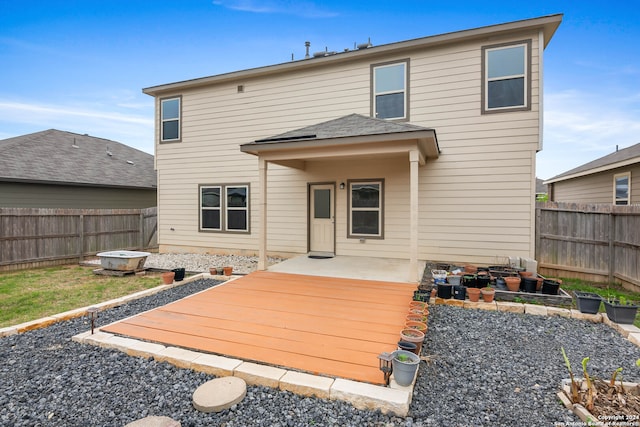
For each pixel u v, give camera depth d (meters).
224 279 6.86
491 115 7.11
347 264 7.42
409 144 5.62
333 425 2.32
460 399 2.68
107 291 6.07
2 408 2.53
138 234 11.00
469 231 7.36
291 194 8.98
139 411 2.48
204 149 9.91
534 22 6.61
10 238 8.03
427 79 7.55
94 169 13.05
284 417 2.39
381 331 3.75
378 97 7.99
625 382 2.83
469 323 4.43
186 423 2.33
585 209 6.66
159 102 10.45
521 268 6.30
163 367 3.12
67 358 3.32
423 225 7.71
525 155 6.93
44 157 12.02
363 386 2.62
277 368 2.93
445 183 7.51
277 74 8.98
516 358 3.44
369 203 8.26
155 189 14.36
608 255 6.38
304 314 4.33
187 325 3.96
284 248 9.10
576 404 2.50
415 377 2.85
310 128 6.88
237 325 3.96
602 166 10.49
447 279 5.63
